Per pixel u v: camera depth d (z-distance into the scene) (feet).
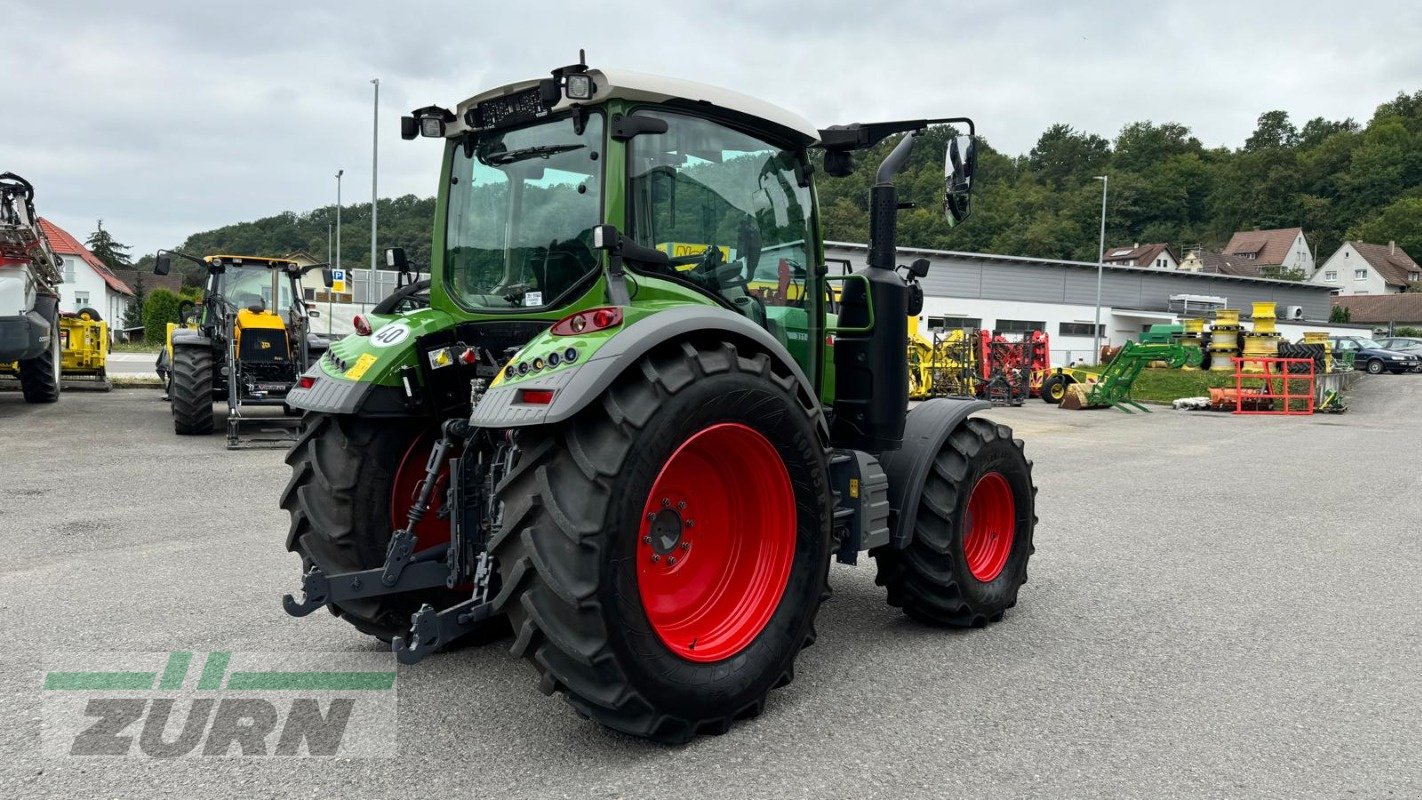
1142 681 12.32
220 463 30.35
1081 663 13.01
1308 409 66.85
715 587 11.12
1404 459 37.60
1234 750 10.22
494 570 10.73
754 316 12.66
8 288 38.29
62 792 8.93
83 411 45.34
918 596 14.10
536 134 11.98
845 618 15.07
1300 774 9.66
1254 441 44.86
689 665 9.97
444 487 12.90
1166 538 21.59
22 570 17.16
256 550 18.81
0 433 37.01
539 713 10.96
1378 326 252.42
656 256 10.91
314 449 12.27
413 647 9.59
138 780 9.20
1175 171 350.84
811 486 11.23
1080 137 377.91
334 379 12.33
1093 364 132.57
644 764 9.66
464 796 8.92
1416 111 410.52
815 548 11.35
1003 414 60.75
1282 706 11.51
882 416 13.74
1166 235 340.39
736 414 10.34
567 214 11.60
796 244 13.42
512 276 12.23
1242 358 63.87
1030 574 18.17
